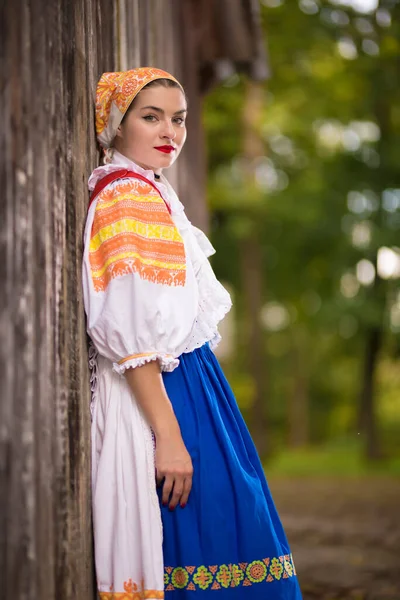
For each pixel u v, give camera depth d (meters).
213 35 7.62
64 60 2.41
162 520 2.52
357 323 18.11
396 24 12.50
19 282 1.98
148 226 2.52
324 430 29.75
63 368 2.30
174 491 2.48
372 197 17.91
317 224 18.12
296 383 27.11
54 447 2.21
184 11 6.80
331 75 16.69
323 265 19.72
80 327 2.50
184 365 2.65
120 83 2.72
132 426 2.51
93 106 2.79
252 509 2.58
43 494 2.11
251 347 19.61
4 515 1.88
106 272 2.48
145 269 2.47
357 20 12.93
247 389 24.17
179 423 2.58
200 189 7.80
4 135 1.92
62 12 2.40
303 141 19.11
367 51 13.36
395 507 9.67
